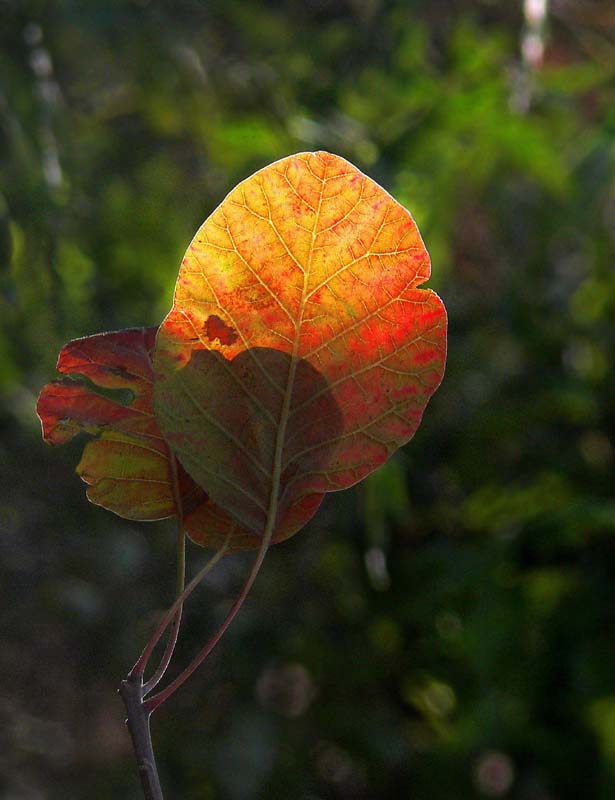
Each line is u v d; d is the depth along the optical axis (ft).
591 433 5.05
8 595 4.92
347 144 4.42
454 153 4.51
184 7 4.58
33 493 5.04
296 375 1.36
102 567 4.98
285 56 4.64
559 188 4.54
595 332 5.02
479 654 4.41
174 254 4.67
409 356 1.36
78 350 1.40
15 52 3.86
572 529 4.36
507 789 4.56
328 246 1.35
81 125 4.69
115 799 4.87
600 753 4.31
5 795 4.96
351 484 1.37
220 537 1.39
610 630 4.41
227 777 4.67
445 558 4.70
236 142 4.49
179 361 1.35
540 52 4.33
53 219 3.82
